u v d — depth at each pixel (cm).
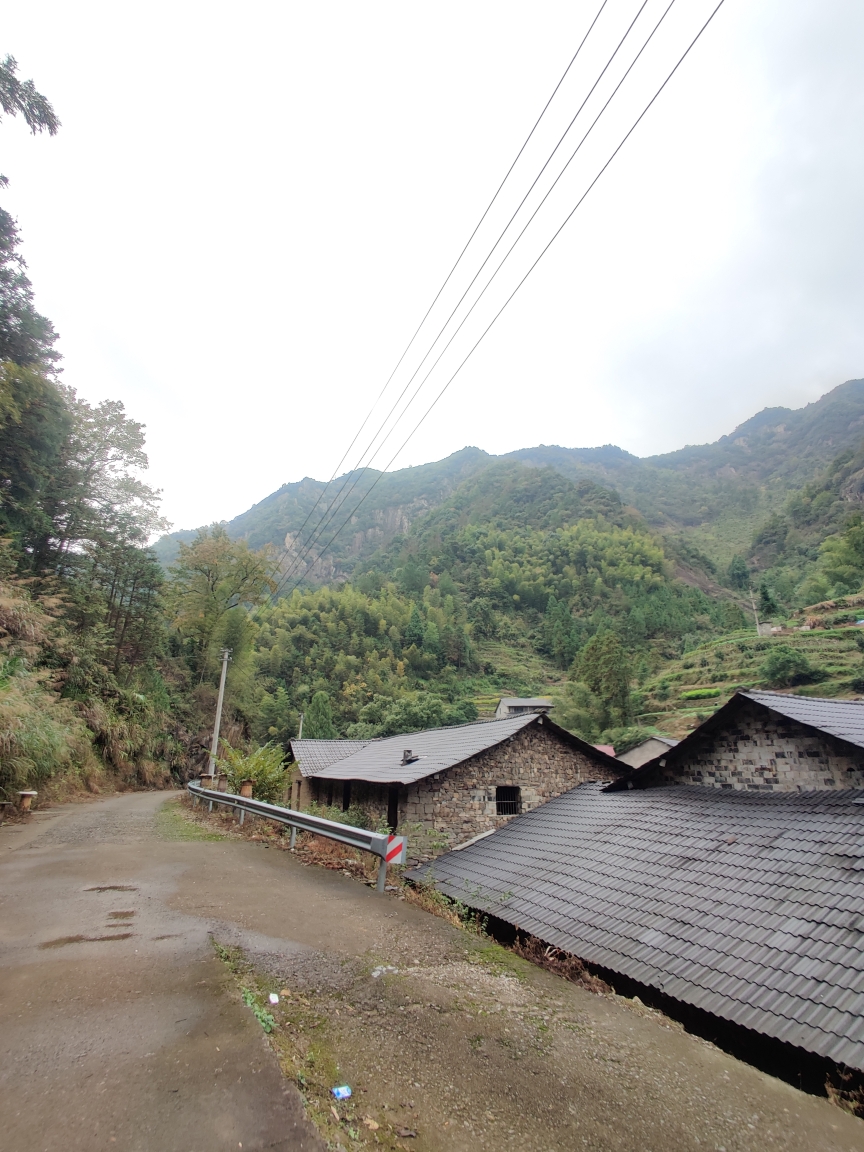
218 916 561
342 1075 306
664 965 642
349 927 556
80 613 2598
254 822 1188
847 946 576
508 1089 310
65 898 602
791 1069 513
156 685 3319
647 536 13638
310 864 840
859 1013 494
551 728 1454
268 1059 303
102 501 3002
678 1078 334
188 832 1105
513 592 11538
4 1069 282
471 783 1350
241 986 397
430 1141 262
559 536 13512
